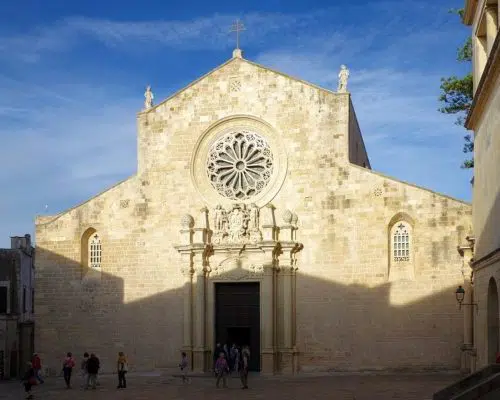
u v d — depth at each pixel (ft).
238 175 169.99
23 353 238.89
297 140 166.09
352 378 147.02
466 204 152.66
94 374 142.72
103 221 175.01
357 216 159.53
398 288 155.12
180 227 169.78
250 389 132.36
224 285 167.73
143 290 170.40
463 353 147.02
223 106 172.24
